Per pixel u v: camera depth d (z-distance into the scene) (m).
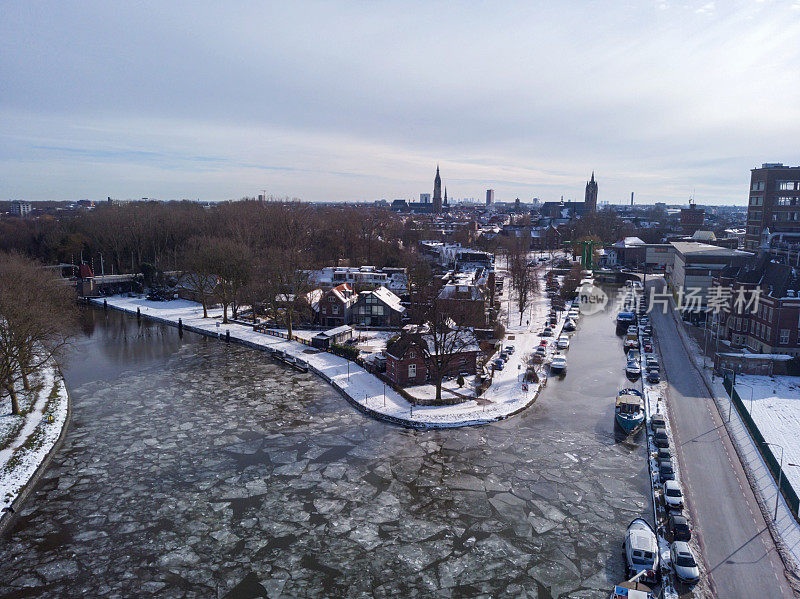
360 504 48.69
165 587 38.50
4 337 64.44
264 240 182.50
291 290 115.44
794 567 38.22
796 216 132.62
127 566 40.72
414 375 78.12
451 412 67.44
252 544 43.28
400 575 39.72
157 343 105.38
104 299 147.50
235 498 49.69
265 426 65.19
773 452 54.31
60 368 86.25
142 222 190.12
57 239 184.25
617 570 40.00
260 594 37.81
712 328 102.62
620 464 54.81
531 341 102.75
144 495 50.19
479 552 42.16
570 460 55.81
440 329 74.38
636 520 43.59
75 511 47.69
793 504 45.06
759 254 106.94
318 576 39.66
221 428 64.62
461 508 47.91
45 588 38.38
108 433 63.22
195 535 44.38
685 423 62.66
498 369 84.69
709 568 38.28
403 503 48.75
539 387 76.38
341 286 123.81
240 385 80.06
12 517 46.69
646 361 85.81
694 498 47.00
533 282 152.88
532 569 40.19
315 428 64.56
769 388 73.19
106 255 177.75
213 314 130.50
